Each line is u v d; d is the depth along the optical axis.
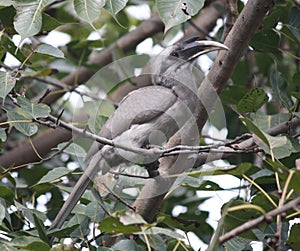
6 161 13.18
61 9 13.63
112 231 7.48
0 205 8.74
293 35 11.33
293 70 13.12
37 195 10.79
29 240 8.05
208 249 7.75
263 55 13.34
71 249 8.15
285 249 9.16
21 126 9.80
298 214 8.21
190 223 8.70
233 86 11.40
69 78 13.79
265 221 6.52
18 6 8.97
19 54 10.16
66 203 9.88
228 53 10.29
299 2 9.58
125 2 8.84
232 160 11.90
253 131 8.02
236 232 6.52
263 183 9.48
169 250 8.99
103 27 14.20
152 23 14.33
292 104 11.06
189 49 11.48
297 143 9.47
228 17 11.48
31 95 12.42
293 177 7.31
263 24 11.30
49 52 9.66
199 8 8.52
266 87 13.43
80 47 12.84
